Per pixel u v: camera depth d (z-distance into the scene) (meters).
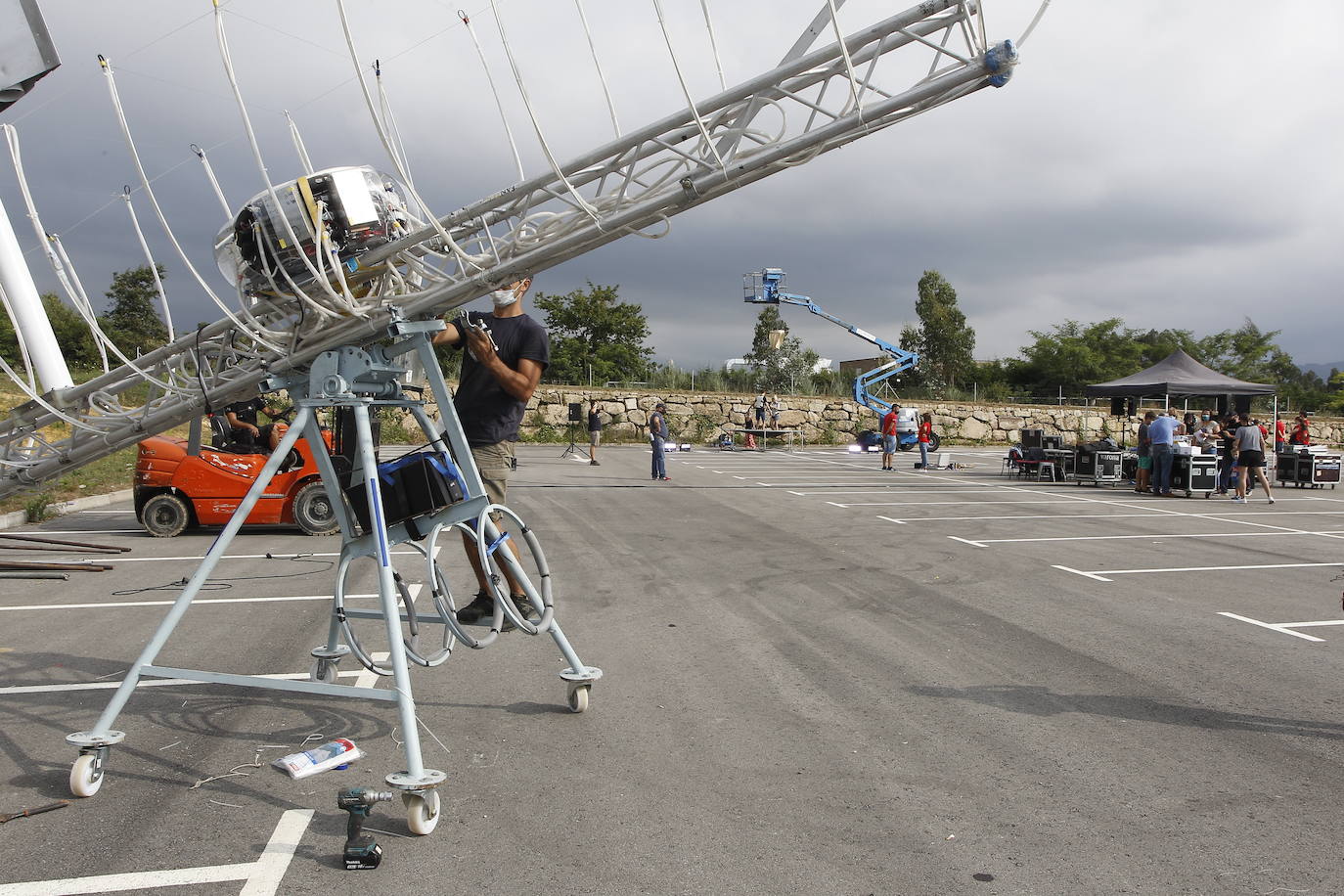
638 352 48.59
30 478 5.63
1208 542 11.66
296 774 3.85
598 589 8.07
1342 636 6.59
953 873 3.13
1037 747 4.34
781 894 2.97
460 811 3.59
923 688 5.27
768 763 4.11
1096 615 7.18
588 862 3.17
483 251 4.67
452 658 5.83
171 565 9.23
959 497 17.67
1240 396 23.81
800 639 6.36
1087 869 3.17
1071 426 41.56
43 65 6.16
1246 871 3.17
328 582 8.35
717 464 27.12
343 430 4.93
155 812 3.53
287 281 4.38
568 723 4.62
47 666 5.58
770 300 37.50
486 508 4.43
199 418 5.48
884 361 47.75
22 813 3.47
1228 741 4.45
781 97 4.43
